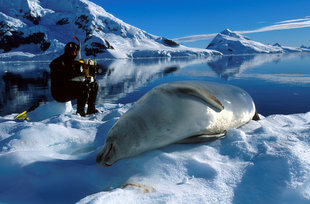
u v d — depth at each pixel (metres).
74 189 1.76
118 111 4.04
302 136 2.20
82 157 2.38
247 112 2.89
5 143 2.57
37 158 2.14
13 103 7.96
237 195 1.50
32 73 21.03
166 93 2.28
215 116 2.38
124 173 1.87
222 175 1.66
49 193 1.71
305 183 1.52
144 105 2.27
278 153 1.81
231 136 2.29
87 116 4.31
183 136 2.24
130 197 1.45
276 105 6.66
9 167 2.03
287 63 28.70
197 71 20.64
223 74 17.02
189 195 1.47
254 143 2.09
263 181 1.58
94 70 4.69
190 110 2.21
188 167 1.82
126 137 2.12
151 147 2.16
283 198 1.46
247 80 12.84
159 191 1.52
